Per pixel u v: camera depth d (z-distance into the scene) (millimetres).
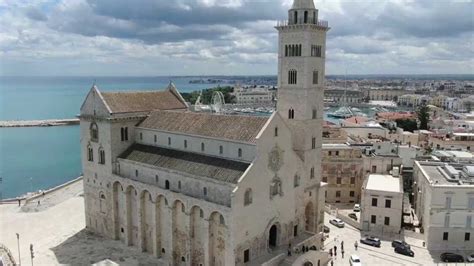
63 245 95125
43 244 96188
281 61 88625
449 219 90688
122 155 94500
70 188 142750
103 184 97312
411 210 119875
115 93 97688
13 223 110562
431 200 90688
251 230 74750
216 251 76375
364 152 132000
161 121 93812
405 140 176125
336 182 126688
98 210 100438
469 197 89438
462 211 90000
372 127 182125
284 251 80938
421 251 91438
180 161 83750
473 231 90312
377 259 87375
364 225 104000
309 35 83875
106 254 89812
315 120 89812
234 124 81312
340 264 84875
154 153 90375
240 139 76688
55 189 141500
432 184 91188
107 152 94375
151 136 94250
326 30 88625
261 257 77625
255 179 74250
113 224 96250
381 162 125062
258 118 79812
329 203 127375
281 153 80125
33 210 120875
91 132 98312
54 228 106500
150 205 87312
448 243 91438
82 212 118812
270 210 79062
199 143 84062
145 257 88125
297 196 87250
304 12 84562
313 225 94938
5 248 90812
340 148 125500
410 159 132625
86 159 101438
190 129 86250
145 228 90188
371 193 102562
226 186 72625
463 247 91062
